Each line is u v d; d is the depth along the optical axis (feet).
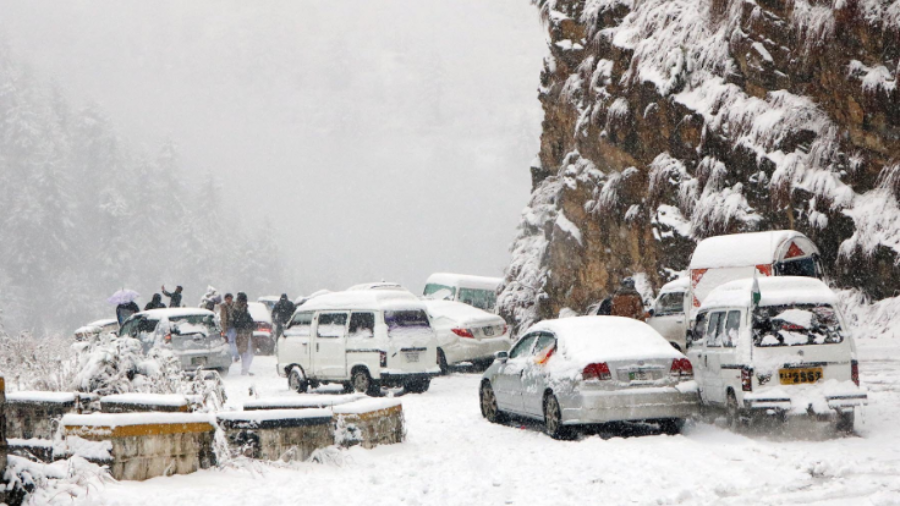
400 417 60.03
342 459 51.34
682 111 129.59
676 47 133.69
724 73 125.80
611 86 145.18
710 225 120.98
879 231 104.73
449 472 48.21
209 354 118.01
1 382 34.40
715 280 90.12
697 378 64.44
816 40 112.78
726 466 46.96
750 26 122.42
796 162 113.29
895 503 37.88
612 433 62.59
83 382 60.75
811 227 110.52
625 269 139.85
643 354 59.57
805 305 57.72
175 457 44.68
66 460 42.96
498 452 55.31
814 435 57.47
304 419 51.13
